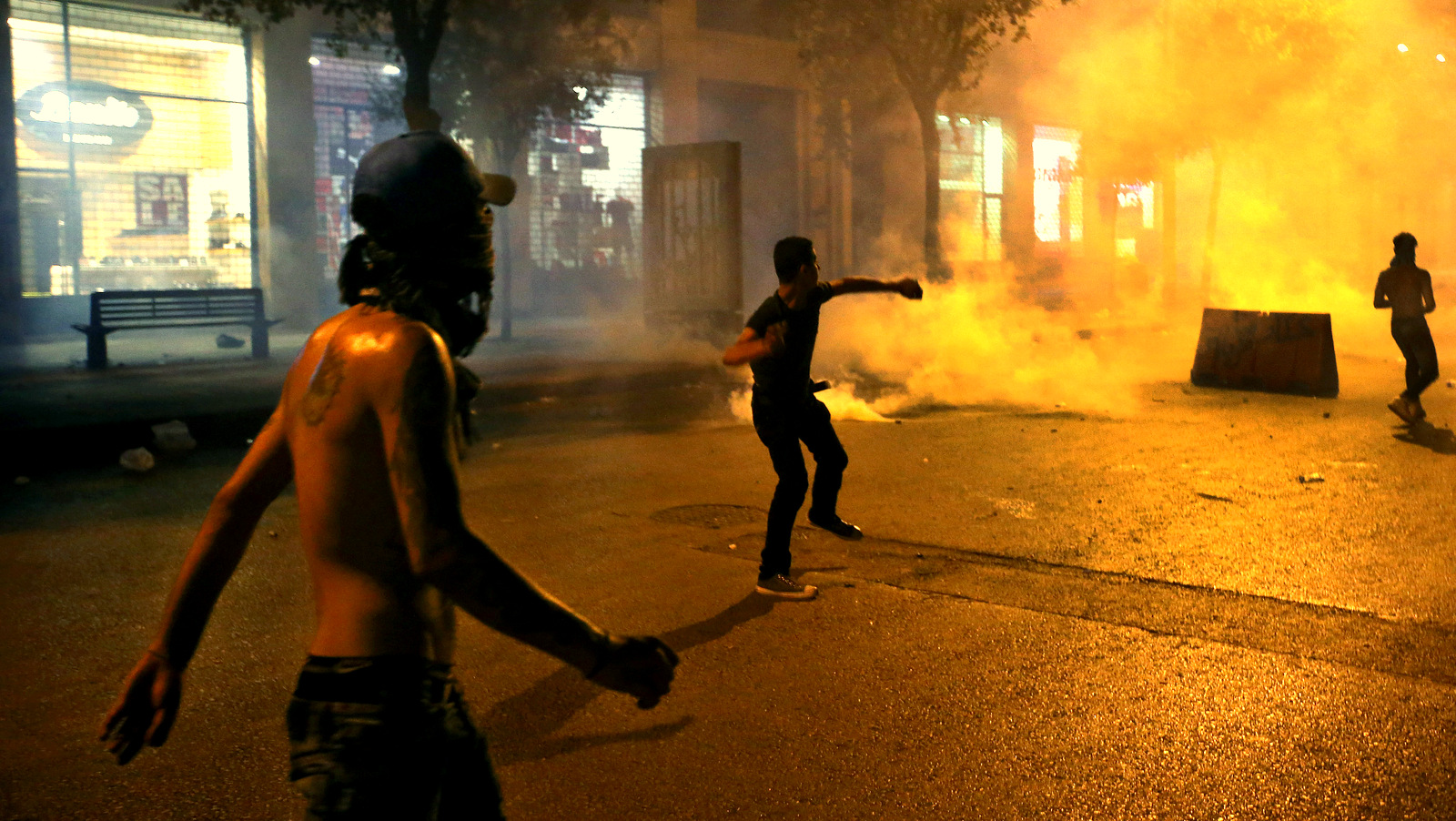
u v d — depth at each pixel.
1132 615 4.84
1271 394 12.30
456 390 1.64
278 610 5.16
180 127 20.62
